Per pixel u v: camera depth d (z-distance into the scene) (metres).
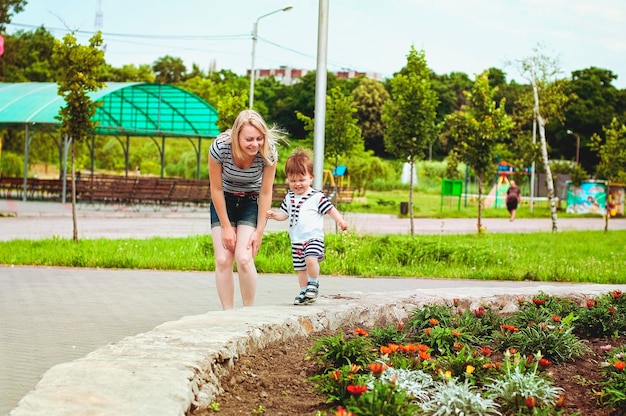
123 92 38.12
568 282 13.08
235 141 6.68
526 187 63.72
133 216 28.98
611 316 7.01
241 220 7.11
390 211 41.62
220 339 5.02
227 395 4.52
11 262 13.16
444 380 4.75
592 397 4.96
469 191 69.81
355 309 6.89
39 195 39.34
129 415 3.56
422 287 11.59
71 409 3.61
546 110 32.25
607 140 36.81
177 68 95.44
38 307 8.52
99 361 4.40
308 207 7.34
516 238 23.45
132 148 62.28
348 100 31.69
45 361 5.82
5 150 53.84
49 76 66.56
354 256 14.42
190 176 56.91
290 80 170.62
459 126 24.77
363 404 3.93
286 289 10.67
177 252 14.45
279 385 4.77
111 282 10.97
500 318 6.86
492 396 4.55
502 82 106.94
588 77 85.50
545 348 5.91
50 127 35.03
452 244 16.53
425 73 21.34
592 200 49.28
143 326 7.46
